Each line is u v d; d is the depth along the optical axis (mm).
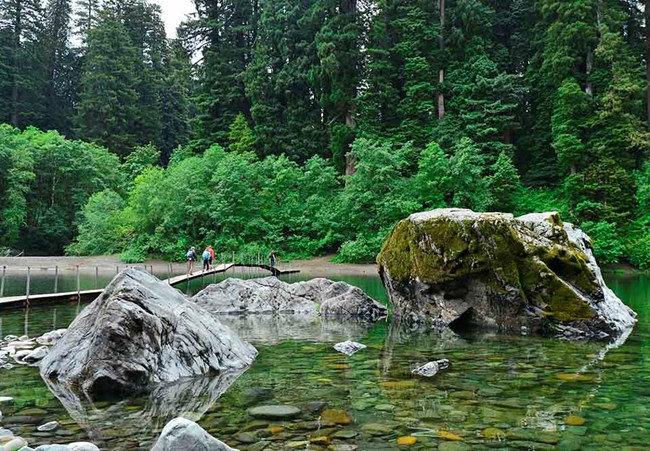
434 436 3734
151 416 4301
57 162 42875
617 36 31922
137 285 6242
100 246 38000
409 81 39531
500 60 41094
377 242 33281
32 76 55812
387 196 34312
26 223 40969
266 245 36750
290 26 44250
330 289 13320
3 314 11414
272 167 39406
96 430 3932
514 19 43250
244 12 51062
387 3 41469
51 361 5918
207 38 51531
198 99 48656
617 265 30594
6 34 55562
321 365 6383
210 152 39969
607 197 31422
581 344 7863
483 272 9453
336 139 39500
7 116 53688
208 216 36656
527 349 7445
